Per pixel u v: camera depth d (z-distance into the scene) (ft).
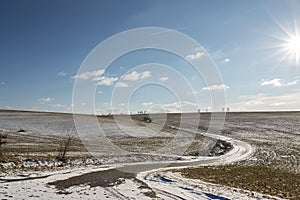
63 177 74.74
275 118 345.51
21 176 72.54
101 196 55.21
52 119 262.47
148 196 56.24
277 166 117.39
